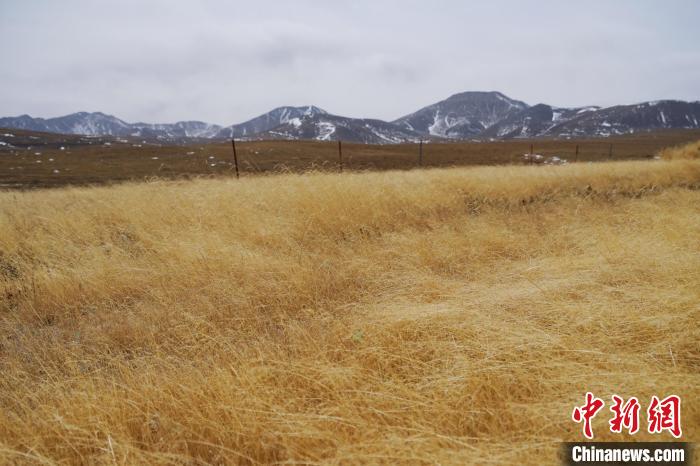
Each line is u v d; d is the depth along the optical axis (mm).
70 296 3434
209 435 1717
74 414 1817
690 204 5980
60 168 27250
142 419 1814
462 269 3873
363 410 1779
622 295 2822
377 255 4184
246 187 6777
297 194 6176
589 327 2406
